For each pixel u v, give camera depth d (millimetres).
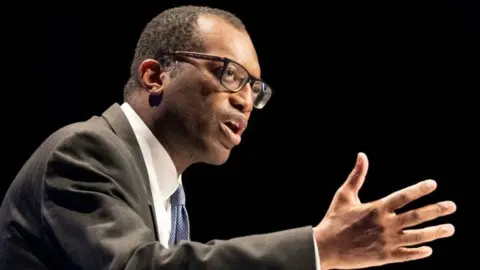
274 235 4039
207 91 5055
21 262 4496
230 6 11344
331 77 11750
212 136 5074
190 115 5051
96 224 4133
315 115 11812
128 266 3881
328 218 4066
